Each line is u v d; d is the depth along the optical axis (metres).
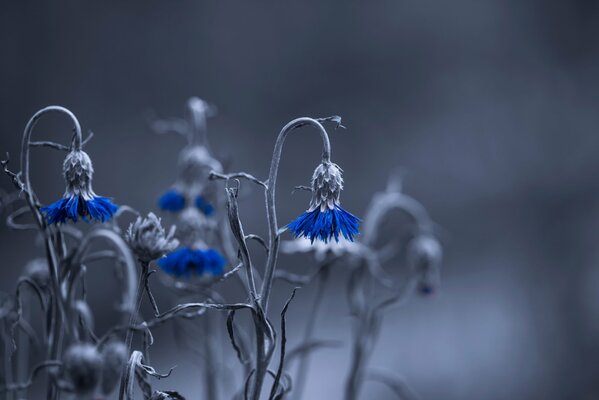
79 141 0.71
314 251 0.82
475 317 1.88
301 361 0.86
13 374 0.81
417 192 3.01
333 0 3.17
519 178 3.11
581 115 3.35
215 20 2.94
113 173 2.54
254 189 2.29
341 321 1.68
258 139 2.95
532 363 1.62
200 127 0.84
